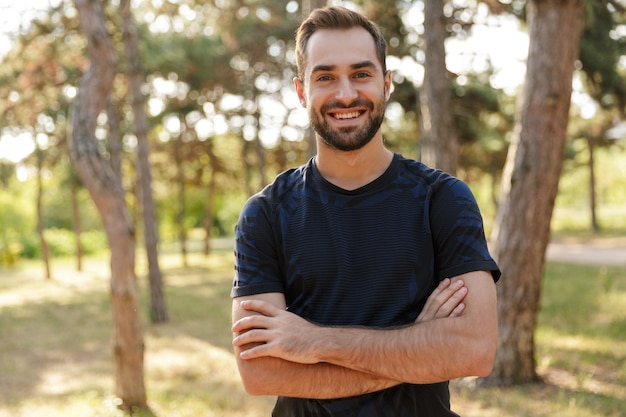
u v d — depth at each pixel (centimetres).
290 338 190
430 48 891
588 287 1530
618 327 1032
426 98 898
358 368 186
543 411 627
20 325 1455
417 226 192
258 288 200
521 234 710
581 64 1146
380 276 189
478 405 658
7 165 2292
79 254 2942
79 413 697
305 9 896
